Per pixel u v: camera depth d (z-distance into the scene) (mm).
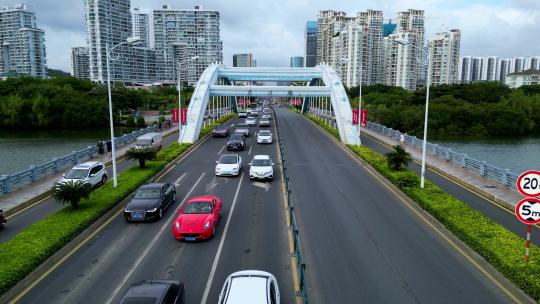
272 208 20234
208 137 49219
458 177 26531
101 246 15492
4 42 171250
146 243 15773
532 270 12102
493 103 86812
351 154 36938
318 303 11367
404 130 82062
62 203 20297
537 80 153750
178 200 21969
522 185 12828
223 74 63500
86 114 86688
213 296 11805
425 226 17594
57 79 103312
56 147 61906
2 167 46719
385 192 23453
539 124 85812
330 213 19438
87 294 11938
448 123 82062
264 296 9516
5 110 83125
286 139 47844
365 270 13367
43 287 12344
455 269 13414
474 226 15945
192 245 15539
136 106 104750
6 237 16625
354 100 100500
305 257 14398
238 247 15312
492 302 11383
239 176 27750
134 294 9562
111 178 27047
